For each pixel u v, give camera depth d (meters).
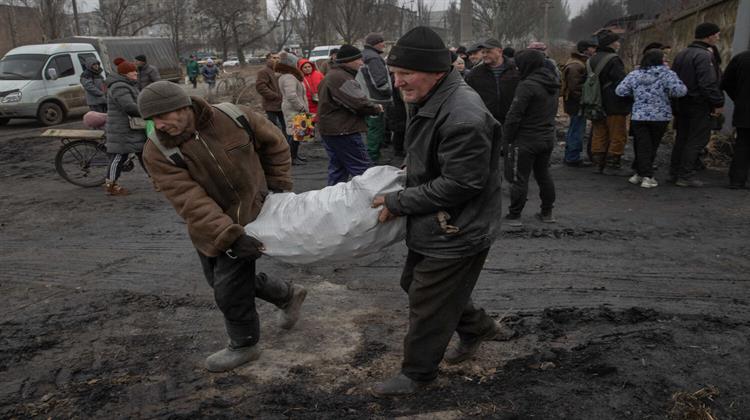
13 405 3.06
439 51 2.46
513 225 5.78
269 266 4.87
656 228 5.73
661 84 6.95
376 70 8.18
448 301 2.75
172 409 2.98
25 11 34.06
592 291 4.28
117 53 19.14
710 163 8.48
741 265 4.74
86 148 8.03
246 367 3.36
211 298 4.34
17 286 4.67
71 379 3.30
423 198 2.54
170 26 53.41
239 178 2.89
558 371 3.19
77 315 4.10
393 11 41.56
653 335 3.54
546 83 5.38
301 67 9.70
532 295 4.23
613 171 8.05
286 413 2.91
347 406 2.95
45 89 14.92
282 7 47.62
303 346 3.58
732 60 6.98
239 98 18.81
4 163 10.31
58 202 7.39
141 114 2.65
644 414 2.80
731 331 3.58
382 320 3.89
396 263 4.88
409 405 2.93
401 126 9.26
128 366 3.42
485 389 3.05
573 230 5.70
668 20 13.98
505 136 5.63
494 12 32.38
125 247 5.57
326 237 2.78
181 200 2.79
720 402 2.88
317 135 11.89
